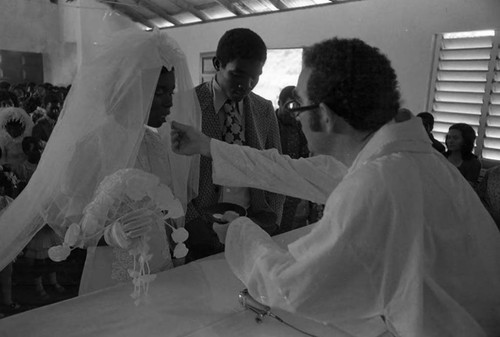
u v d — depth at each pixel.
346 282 0.65
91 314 0.97
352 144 0.77
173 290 1.09
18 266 1.08
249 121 1.59
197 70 6.12
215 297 1.07
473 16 3.01
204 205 1.48
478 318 0.73
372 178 0.65
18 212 1.10
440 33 3.22
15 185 1.52
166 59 1.10
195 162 1.42
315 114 0.73
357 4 3.78
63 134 1.04
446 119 3.32
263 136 1.64
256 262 0.76
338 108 0.69
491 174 2.01
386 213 0.63
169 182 1.28
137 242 0.95
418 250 0.63
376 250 0.63
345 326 0.94
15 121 1.61
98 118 1.03
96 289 1.12
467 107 3.20
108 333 0.91
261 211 1.51
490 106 3.07
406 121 0.73
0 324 0.91
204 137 1.16
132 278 1.11
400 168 0.66
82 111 1.03
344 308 0.68
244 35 1.41
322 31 4.15
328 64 0.69
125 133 1.04
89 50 1.08
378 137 0.71
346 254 0.64
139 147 1.14
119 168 1.03
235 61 1.39
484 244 0.73
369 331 0.92
